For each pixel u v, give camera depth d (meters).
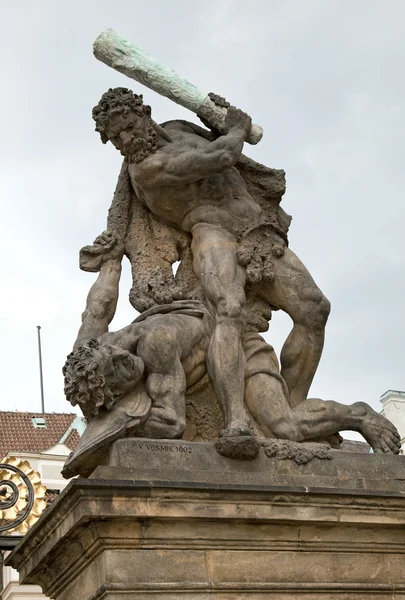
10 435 20.81
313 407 6.02
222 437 5.41
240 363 5.79
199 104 6.50
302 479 5.47
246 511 5.06
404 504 5.42
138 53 6.58
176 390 5.61
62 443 18.33
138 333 5.74
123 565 4.83
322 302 6.32
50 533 5.20
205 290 6.06
